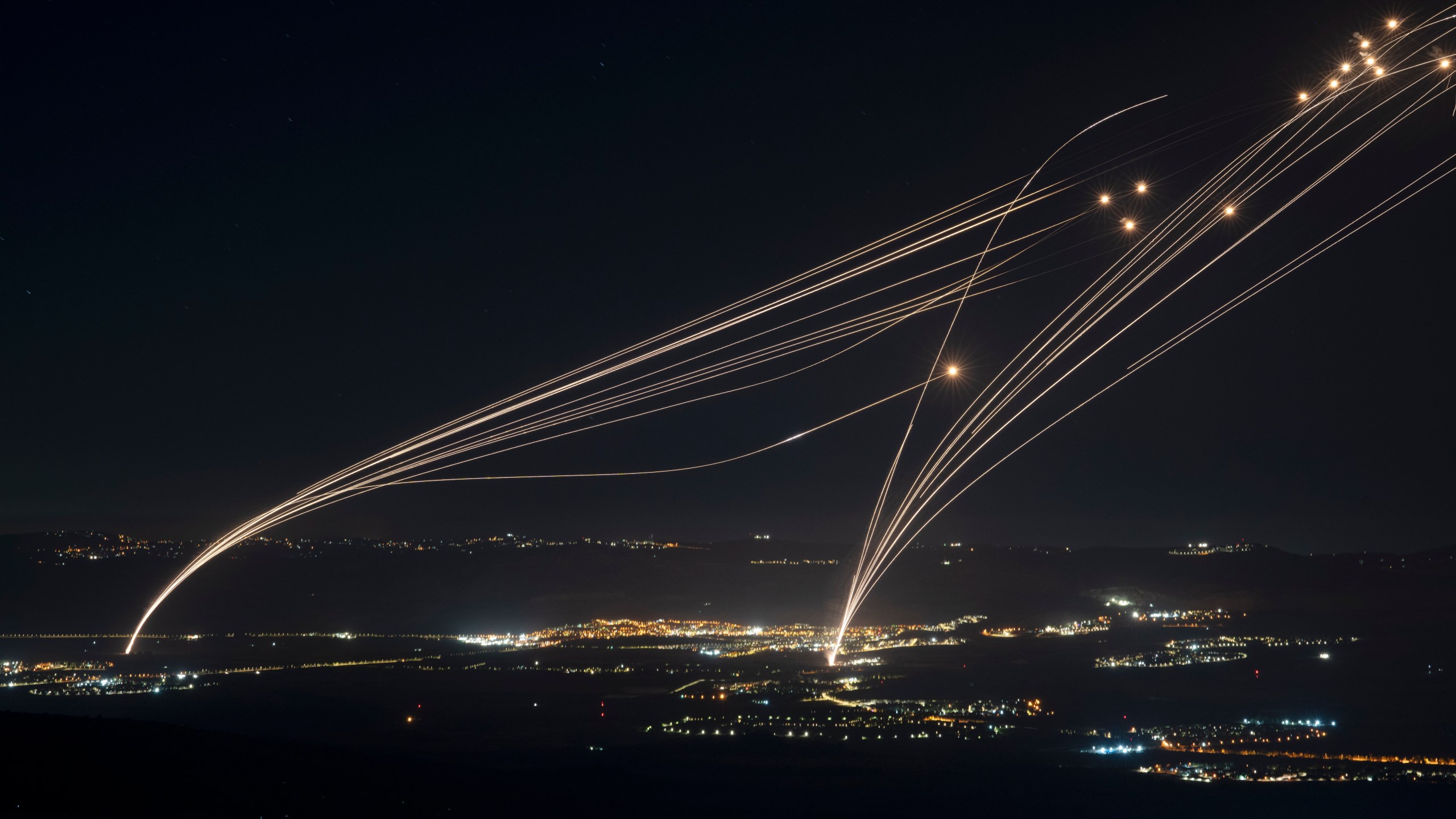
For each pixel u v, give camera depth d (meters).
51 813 27.25
